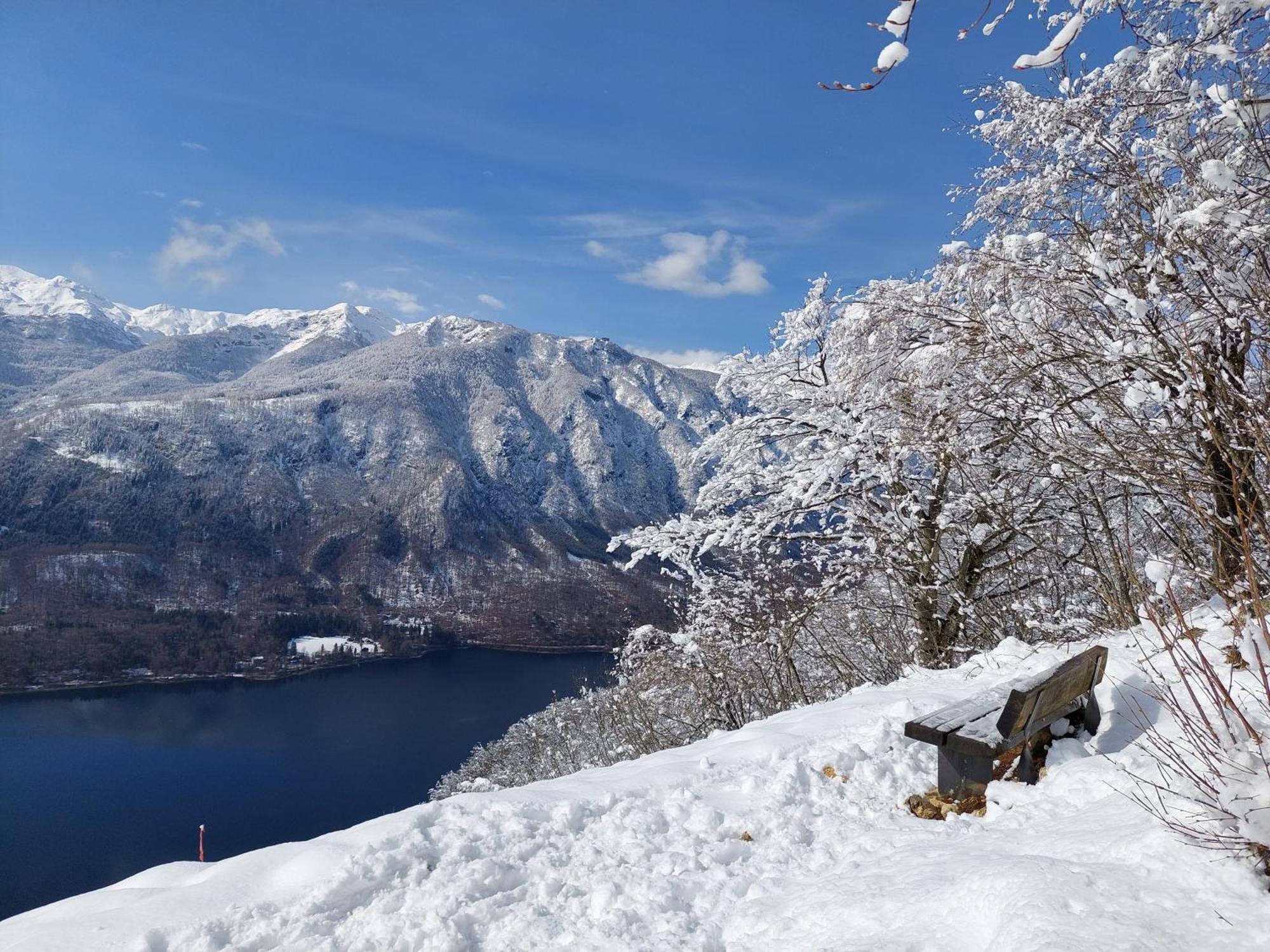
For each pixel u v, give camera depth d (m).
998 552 10.06
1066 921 2.23
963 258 7.41
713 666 11.84
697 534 10.70
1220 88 4.15
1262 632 2.72
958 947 2.38
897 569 9.98
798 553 11.34
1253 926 2.08
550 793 4.23
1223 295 5.13
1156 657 4.83
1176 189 6.00
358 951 2.93
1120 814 3.08
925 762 4.52
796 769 4.34
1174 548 6.01
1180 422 5.54
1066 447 6.57
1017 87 7.61
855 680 11.45
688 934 2.98
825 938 2.71
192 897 3.15
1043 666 5.85
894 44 2.38
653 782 4.43
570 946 2.95
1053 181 7.21
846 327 9.02
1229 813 2.43
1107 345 5.55
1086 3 5.40
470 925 3.08
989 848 3.13
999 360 7.00
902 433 8.76
